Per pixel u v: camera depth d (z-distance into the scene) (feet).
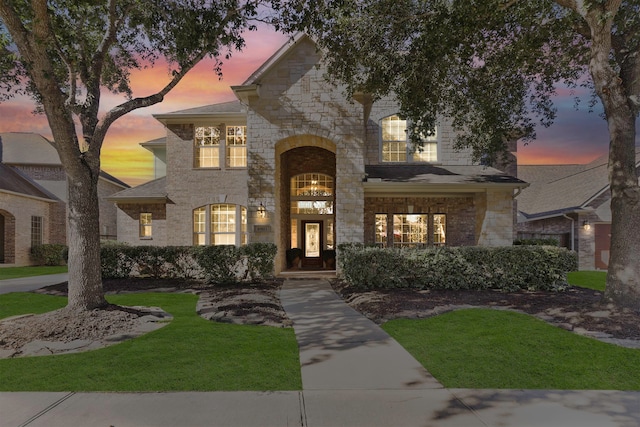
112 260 43.19
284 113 47.39
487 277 36.35
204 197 61.31
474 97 37.78
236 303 30.12
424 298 31.81
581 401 14.11
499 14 31.01
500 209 50.78
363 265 37.42
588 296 32.96
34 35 21.97
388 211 57.57
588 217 65.00
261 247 41.70
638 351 19.51
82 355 18.71
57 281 46.96
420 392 14.84
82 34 28.53
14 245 70.49
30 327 22.34
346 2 29.27
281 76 47.70
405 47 34.47
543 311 27.43
